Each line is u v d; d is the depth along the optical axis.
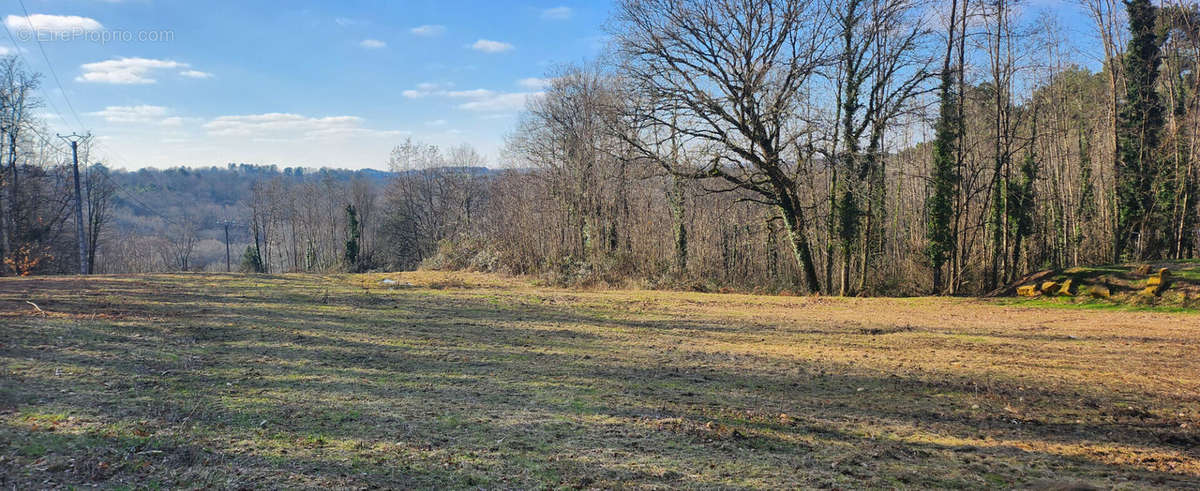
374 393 7.93
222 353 9.77
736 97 23.45
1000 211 28.19
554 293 22.30
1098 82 36.31
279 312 14.73
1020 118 29.08
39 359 8.27
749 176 24.92
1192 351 12.04
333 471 5.21
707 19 23.09
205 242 92.81
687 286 26.44
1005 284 25.28
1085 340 13.27
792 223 25.73
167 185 109.75
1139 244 30.30
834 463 6.10
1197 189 29.62
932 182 26.11
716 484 5.45
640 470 5.72
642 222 30.70
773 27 23.17
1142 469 6.09
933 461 6.26
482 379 9.08
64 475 4.67
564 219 33.81
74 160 34.12
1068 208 34.53
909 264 29.86
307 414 6.79
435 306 17.33
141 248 74.06
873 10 23.44
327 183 75.38
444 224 59.03
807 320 16.27
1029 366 10.78
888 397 8.72
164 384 7.58
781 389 9.08
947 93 24.48
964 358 11.44
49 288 17.67
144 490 4.52
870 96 24.44
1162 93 33.38
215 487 4.66
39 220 37.81
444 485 5.12
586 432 6.79
